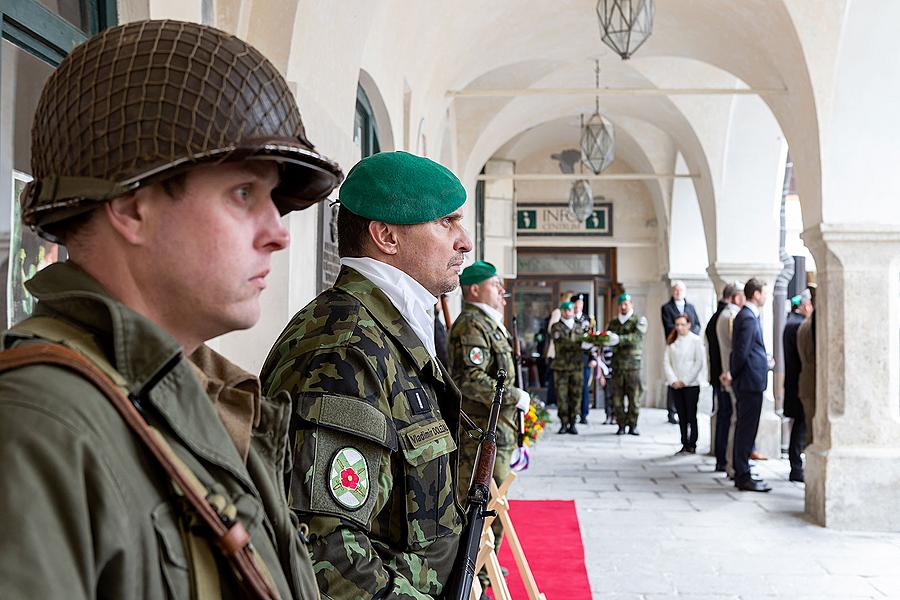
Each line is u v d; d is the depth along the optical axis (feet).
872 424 23.17
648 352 62.23
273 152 3.13
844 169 23.53
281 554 3.44
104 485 2.59
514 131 49.67
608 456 35.68
